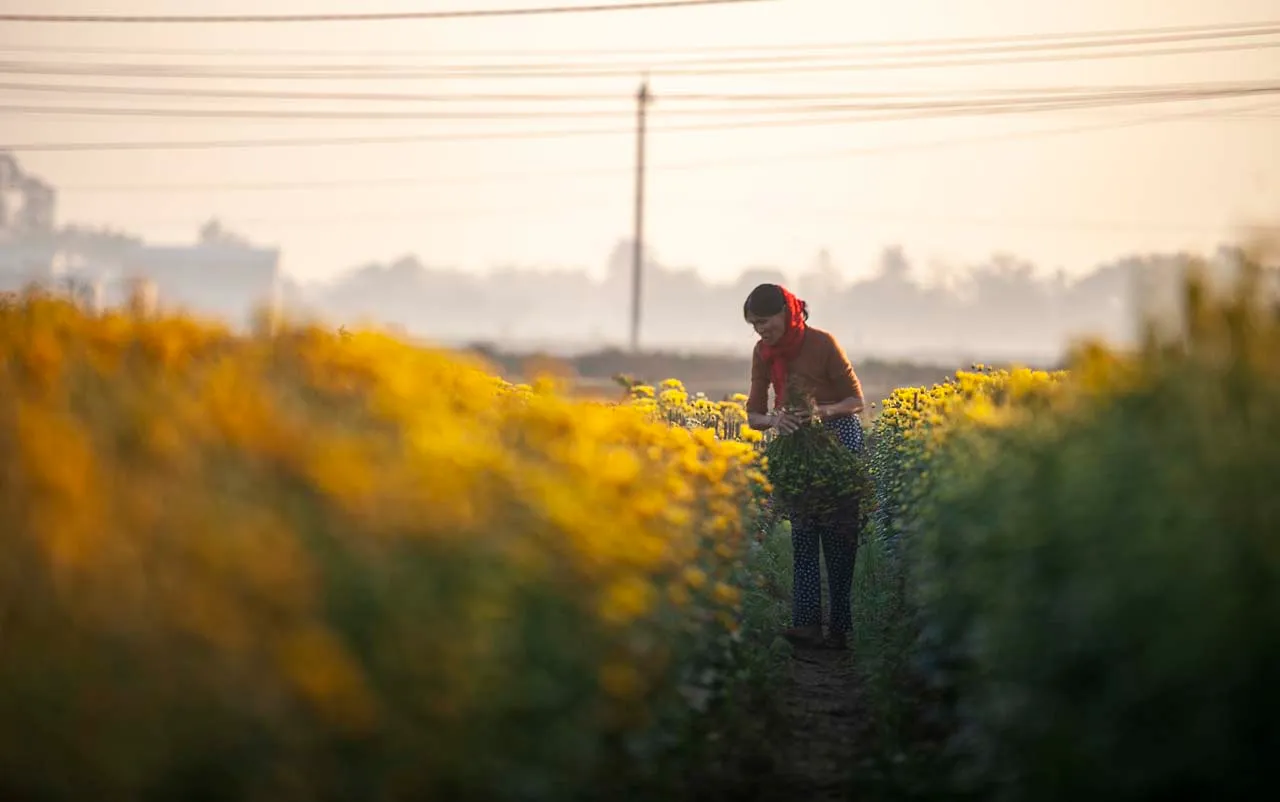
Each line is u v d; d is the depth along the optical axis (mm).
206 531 6809
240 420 7926
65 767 5902
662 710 11266
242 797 6199
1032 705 9156
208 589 6465
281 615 6578
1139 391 9406
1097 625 8250
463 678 7273
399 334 12094
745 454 16938
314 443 8141
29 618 6273
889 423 26719
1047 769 8750
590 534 9375
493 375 17422
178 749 6090
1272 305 9016
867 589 23016
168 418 8227
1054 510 9289
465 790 7445
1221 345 8945
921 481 16859
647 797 10625
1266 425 8164
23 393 9195
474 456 9156
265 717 6258
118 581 6410
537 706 8164
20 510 6746
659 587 11477
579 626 8930
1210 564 7469
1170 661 7480
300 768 6414
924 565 14641
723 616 13320
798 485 20078
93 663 6152
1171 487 7965
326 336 10836
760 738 13359
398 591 7289
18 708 5969
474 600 7617
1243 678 7352
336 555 7215
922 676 14555
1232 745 7391
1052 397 13586
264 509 7289
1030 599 9320
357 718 6410
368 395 10242
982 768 10328
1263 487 7719
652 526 11406
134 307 11422
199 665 6219
